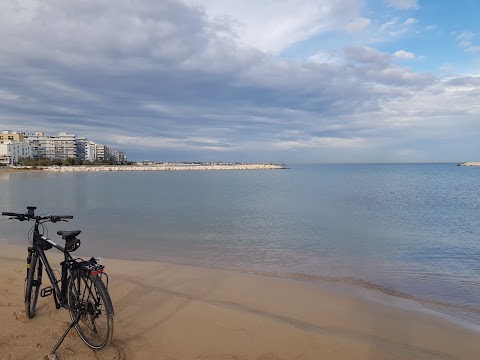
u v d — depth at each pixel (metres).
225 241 10.95
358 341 4.15
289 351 3.91
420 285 6.76
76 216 16.64
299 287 6.38
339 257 8.96
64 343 3.87
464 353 4.06
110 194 29.53
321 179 59.69
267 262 8.44
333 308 5.41
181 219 15.69
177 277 6.85
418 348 4.12
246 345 4.00
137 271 7.20
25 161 125.44
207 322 4.57
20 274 6.52
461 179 57.09
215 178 66.00
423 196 27.16
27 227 13.34
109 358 3.59
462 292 6.38
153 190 34.03
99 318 3.63
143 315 4.78
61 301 3.94
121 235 11.91
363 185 41.94
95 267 3.55
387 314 5.22
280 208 19.73
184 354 3.77
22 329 4.18
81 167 120.69
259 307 5.35
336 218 16.05
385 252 9.52
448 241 11.04
